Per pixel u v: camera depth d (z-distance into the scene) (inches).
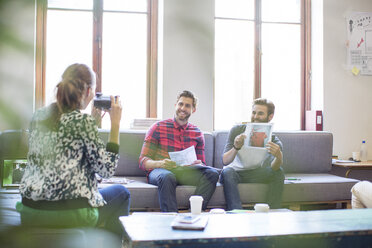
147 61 156.6
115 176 118.0
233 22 163.6
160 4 152.5
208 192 99.2
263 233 43.5
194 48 148.9
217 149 126.8
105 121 149.1
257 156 105.5
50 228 53.0
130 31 155.6
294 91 167.3
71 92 56.4
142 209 99.4
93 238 56.5
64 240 48.3
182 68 148.3
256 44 165.0
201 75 149.6
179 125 112.3
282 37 167.9
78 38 151.7
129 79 155.6
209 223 49.4
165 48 147.3
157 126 111.7
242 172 107.8
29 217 54.0
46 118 55.6
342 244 45.0
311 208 118.8
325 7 159.2
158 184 96.3
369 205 84.1
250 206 109.3
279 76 167.8
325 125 158.6
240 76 164.2
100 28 153.1
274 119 167.5
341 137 159.5
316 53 163.6
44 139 54.4
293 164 132.1
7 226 24.6
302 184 109.4
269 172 106.1
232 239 41.8
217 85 162.2
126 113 155.3
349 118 160.4
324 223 49.1
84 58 152.3
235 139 106.0
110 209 67.6
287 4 167.9
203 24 146.6
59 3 150.0
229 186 102.0
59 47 150.3
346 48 160.7
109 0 154.0
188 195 100.2
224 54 162.9
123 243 48.9
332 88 159.3
